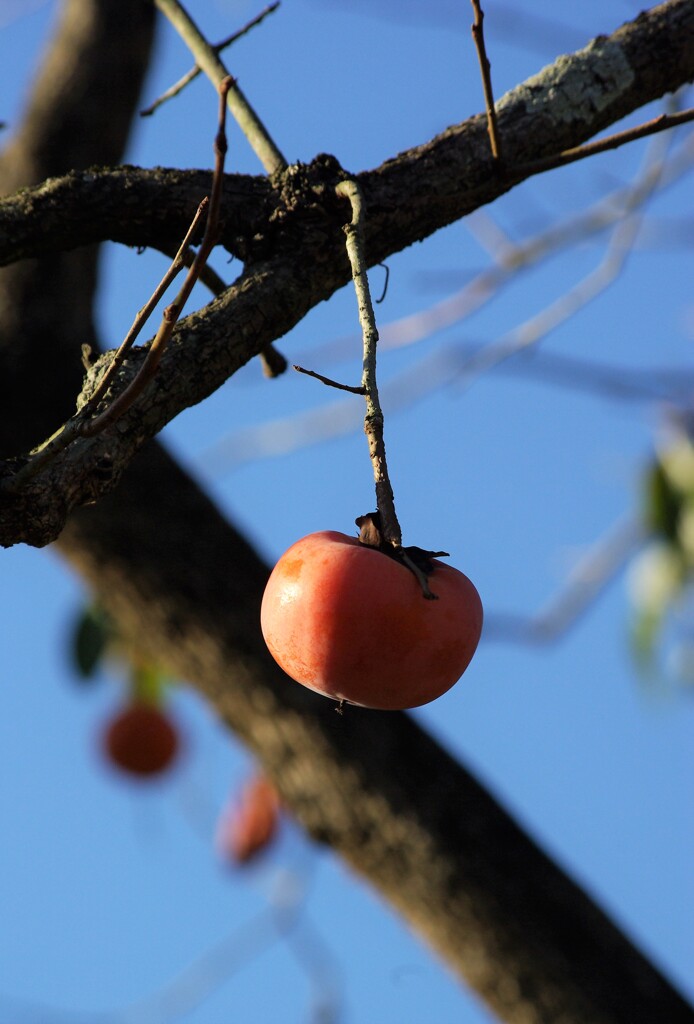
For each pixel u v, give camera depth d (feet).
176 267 4.42
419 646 4.58
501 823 5.80
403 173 4.89
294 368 4.52
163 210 4.85
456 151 4.92
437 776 5.81
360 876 5.84
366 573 4.59
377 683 4.59
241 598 5.96
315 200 4.82
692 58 5.08
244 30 5.09
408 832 5.75
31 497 4.53
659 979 5.72
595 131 5.04
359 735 5.81
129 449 4.62
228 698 5.89
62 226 4.85
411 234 4.90
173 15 5.10
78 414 4.50
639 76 5.05
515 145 4.97
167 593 5.93
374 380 4.54
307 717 5.82
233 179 4.87
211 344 4.71
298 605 4.60
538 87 5.02
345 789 5.79
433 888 5.72
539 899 5.72
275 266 4.80
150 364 4.43
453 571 4.67
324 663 4.59
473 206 4.93
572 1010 5.65
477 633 4.63
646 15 5.11
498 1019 5.71
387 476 4.54
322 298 4.85
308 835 5.85
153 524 5.98
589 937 5.71
